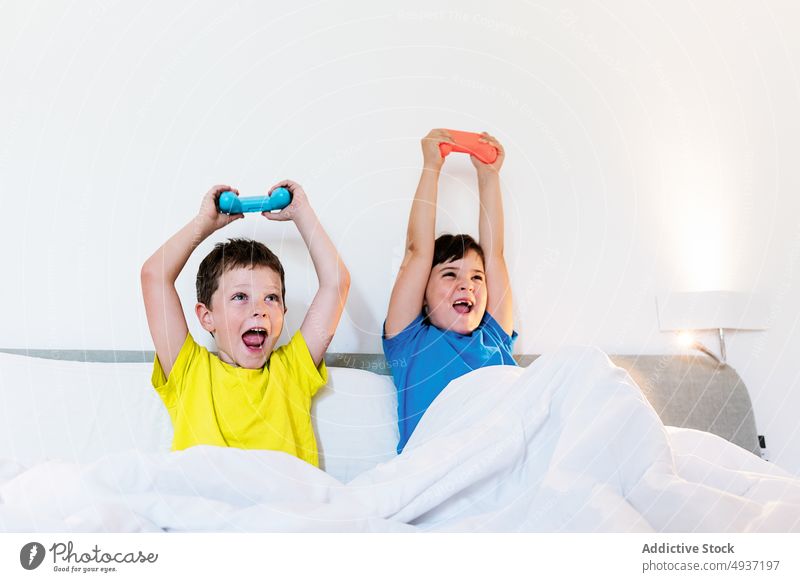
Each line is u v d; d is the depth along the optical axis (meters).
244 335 1.51
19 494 0.80
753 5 2.19
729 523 0.80
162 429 1.46
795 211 2.14
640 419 0.95
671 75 2.15
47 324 1.65
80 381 1.48
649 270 2.05
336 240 1.85
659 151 2.11
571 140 2.05
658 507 0.84
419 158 1.94
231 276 1.52
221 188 1.55
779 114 2.17
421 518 0.93
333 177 1.87
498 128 2.01
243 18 1.87
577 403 1.00
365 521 0.83
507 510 0.89
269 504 0.82
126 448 1.43
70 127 1.73
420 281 1.72
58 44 1.75
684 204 2.10
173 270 1.49
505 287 1.83
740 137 2.16
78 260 1.69
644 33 2.14
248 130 1.84
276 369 1.52
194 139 1.80
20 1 1.75
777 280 2.11
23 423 1.41
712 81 2.16
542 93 2.05
